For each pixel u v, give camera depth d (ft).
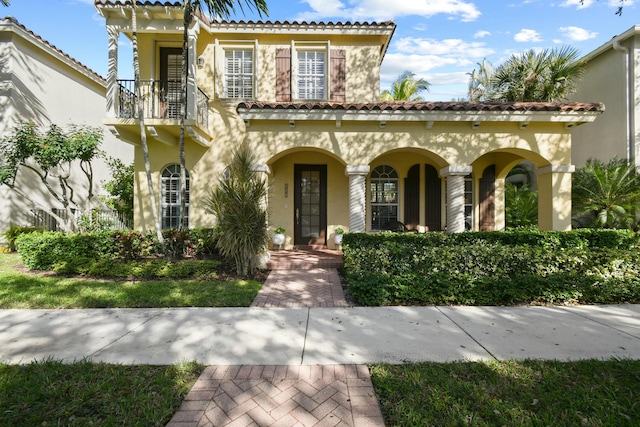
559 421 8.15
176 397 9.32
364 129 28.81
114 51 29.35
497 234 26.17
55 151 29.43
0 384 9.74
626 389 9.53
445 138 28.86
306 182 37.27
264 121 28.50
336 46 35.55
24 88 36.32
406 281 18.63
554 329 14.28
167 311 16.96
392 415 8.47
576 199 35.65
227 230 24.03
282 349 12.39
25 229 34.71
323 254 32.32
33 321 15.42
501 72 43.42
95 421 8.25
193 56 29.94
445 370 10.68
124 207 39.63
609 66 39.40
